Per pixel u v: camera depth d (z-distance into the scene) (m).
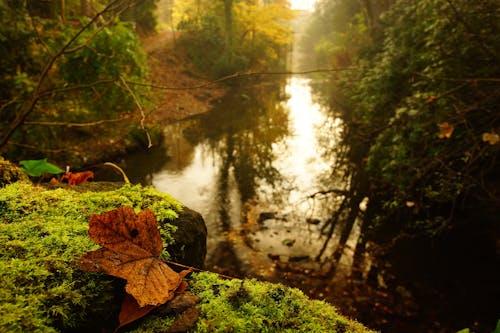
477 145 3.30
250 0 23.69
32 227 0.79
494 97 3.29
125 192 1.03
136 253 0.70
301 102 15.64
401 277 4.04
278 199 6.21
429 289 3.82
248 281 0.82
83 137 6.92
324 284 3.96
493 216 4.34
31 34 4.80
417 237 4.71
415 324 3.34
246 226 5.28
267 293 0.77
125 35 4.91
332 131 10.45
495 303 3.55
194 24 22.16
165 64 17.38
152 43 19.44
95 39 4.47
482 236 4.45
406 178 4.25
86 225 0.82
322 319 0.72
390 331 3.26
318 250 4.66
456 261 4.20
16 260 0.67
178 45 20.02
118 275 0.63
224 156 8.40
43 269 0.66
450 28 4.02
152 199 1.03
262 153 8.69
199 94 15.34
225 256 4.51
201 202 6.02
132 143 7.76
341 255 4.52
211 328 0.64
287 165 7.88
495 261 4.10
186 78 17.19
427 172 4.06
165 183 6.67
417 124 3.95
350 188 6.56
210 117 12.34
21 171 1.28
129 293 0.60
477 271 4.00
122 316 0.61
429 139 4.15
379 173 6.04
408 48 5.28
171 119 11.30
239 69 19.72
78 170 5.91
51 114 5.02
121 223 0.70
